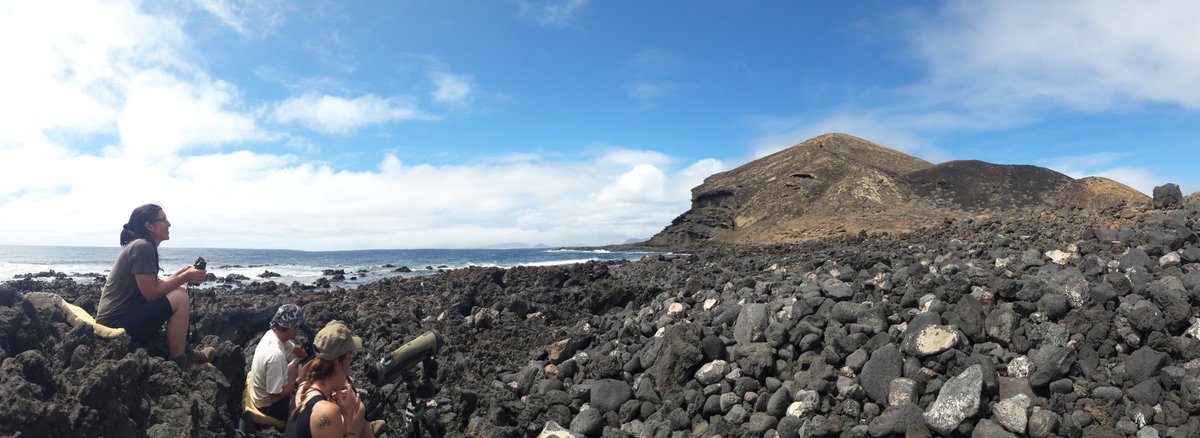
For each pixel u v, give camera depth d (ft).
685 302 39.19
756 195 354.74
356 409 14.56
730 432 23.29
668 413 24.85
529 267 58.85
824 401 22.85
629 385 26.99
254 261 206.59
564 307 43.88
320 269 137.08
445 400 26.35
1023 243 49.73
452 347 34.06
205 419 20.15
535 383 28.48
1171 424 19.34
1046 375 21.49
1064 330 23.58
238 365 22.88
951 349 22.94
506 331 37.58
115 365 18.43
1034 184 309.01
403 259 236.02
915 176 339.98
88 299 32.19
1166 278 26.30
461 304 44.19
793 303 29.60
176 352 21.40
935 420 20.27
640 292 44.47
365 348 34.99
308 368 14.15
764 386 25.12
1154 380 20.54
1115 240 41.68
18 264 147.23
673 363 26.32
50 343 21.13
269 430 20.99
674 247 338.13
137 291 20.89
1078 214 65.51
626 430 24.73
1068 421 19.79
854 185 331.57
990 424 19.71
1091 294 24.63
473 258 255.09
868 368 23.24
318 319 38.83
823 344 26.00
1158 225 42.14
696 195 384.68
